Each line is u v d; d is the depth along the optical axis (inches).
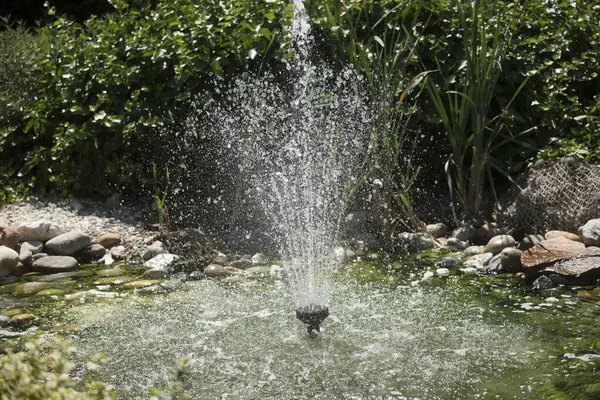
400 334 147.2
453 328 149.7
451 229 223.0
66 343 85.4
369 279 185.3
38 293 179.6
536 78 236.7
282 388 124.5
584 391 119.6
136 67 240.5
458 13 237.8
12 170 247.3
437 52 236.5
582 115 230.5
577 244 189.8
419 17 244.1
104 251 210.7
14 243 205.2
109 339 147.9
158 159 238.2
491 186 225.0
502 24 242.1
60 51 261.1
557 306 160.7
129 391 124.0
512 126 231.8
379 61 224.5
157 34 250.5
